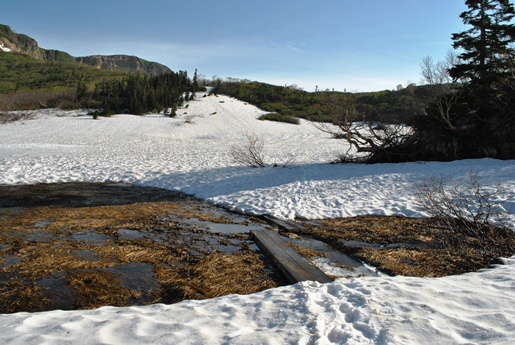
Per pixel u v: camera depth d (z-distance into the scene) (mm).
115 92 65188
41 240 6523
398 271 5527
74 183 12961
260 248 6562
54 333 2973
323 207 9867
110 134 36219
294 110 63938
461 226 7711
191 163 17516
